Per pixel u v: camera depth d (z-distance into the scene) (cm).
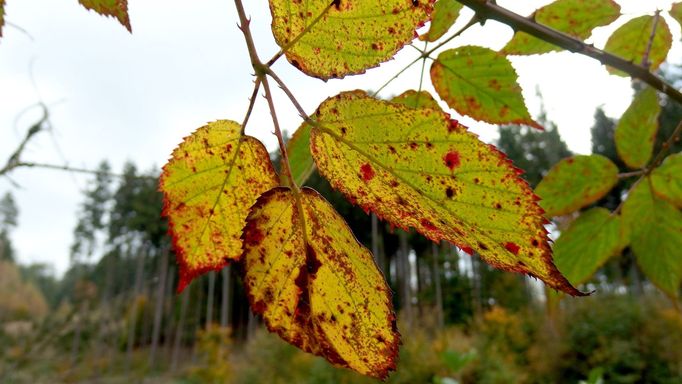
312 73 11
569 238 25
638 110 24
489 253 10
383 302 12
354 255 12
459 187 10
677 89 19
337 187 11
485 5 17
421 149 10
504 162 10
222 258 15
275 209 12
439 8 18
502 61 19
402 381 232
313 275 12
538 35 18
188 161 14
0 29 15
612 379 250
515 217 10
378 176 11
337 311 12
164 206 14
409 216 11
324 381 245
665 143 23
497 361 259
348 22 11
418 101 20
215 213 14
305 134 15
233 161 14
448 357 106
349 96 11
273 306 12
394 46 11
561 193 24
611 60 19
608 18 21
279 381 276
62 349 171
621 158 24
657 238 24
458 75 20
